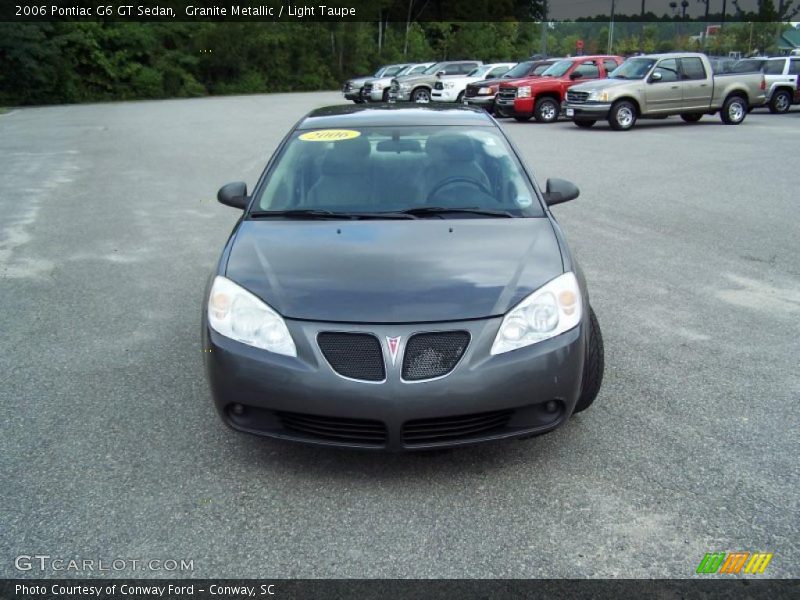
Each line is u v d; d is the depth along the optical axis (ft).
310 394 10.27
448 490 10.69
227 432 12.49
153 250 25.38
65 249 25.58
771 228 27.27
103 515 10.14
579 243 25.68
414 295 10.71
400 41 229.66
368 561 9.16
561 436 12.19
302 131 15.96
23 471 11.28
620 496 10.45
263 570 9.02
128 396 13.93
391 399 10.11
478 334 10.39
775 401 13.39
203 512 10.21
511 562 9.10
